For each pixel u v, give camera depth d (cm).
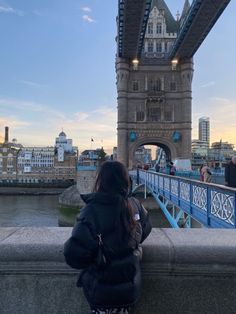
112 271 282
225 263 358
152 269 362
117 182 310
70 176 14300
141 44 7181
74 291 365
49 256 359
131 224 298
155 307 364
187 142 7794
